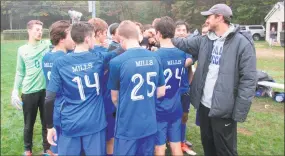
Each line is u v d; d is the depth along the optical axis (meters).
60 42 3.21
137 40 2.66
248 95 2.79
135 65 2.54
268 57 12.75
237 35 2.83
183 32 3.82
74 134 2.62
